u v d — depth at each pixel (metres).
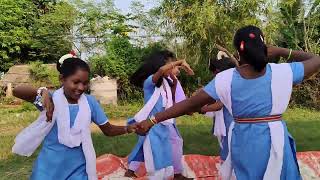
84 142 4.10
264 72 3.37
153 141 5.56
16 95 4.01
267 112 3.38
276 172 3.32
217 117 5.82
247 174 3.39
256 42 3.29
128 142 8.91
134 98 16.70
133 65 16.66
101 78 16.05
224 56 5.90
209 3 15.34
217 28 15.36
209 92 3.45
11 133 10.55
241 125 3.43
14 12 20.30
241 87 3.36
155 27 17.12
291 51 3.63
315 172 6.49
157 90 5.62
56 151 4.06
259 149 3.36
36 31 20.25
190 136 9.53
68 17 19.34
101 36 18.95
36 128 4.08
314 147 8.52
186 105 3.58
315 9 16.14
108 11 19.00
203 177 6.33
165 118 3.76
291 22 16.16
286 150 3.39
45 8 21.75
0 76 20.66
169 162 5.62
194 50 15.94
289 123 11.72
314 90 15.38
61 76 4.09
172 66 5.38
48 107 3.93
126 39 17.02
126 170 6.37
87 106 4.14
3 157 7.76
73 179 4.04
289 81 3.38
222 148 5.89
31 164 7.30
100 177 6.26
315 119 12.74
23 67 18.62
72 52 4.57
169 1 15.91
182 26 15.82
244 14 15.36
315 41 16.50
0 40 19.94
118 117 13.58
